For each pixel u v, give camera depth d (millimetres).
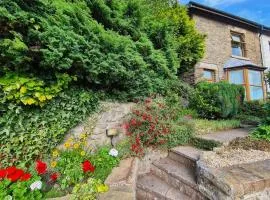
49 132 3109
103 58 3537
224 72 9641
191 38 6629
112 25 4277
